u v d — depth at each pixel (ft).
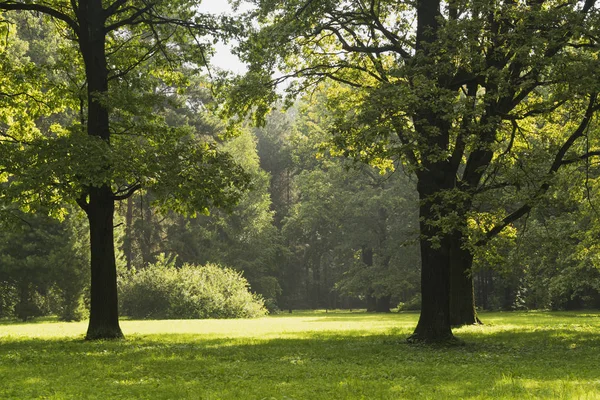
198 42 75.51
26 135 81.46
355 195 196.54
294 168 268.21
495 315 143.33
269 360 48.08
